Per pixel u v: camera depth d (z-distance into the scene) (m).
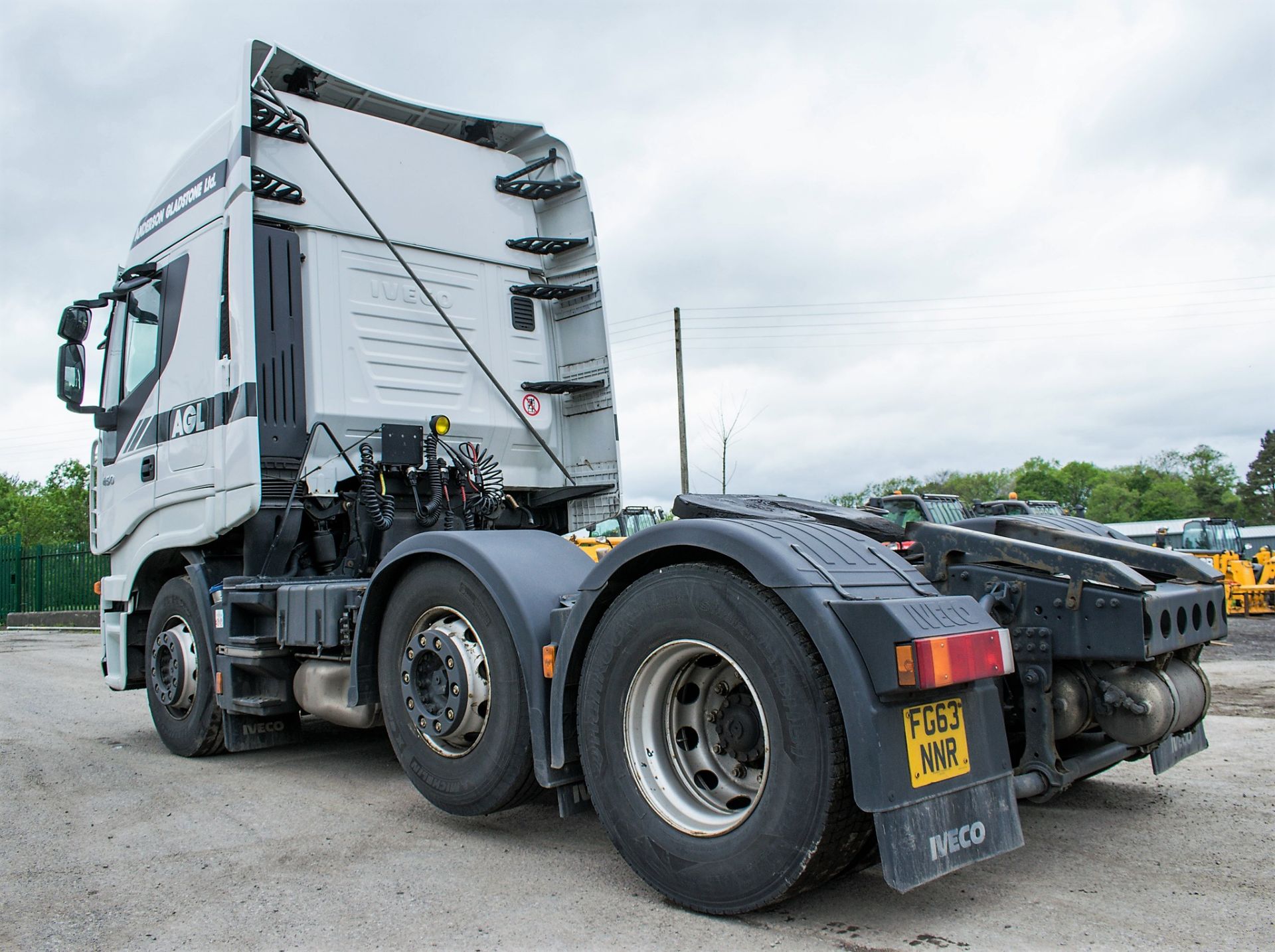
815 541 2.81
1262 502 81.69
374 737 6.07
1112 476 97.06
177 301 5.54
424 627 3.87
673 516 3.53
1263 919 2.73
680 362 29.86
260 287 4.98
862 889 3.01
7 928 2.85
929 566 3.47
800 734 2.55
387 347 5.35
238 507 4.81
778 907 2.86
